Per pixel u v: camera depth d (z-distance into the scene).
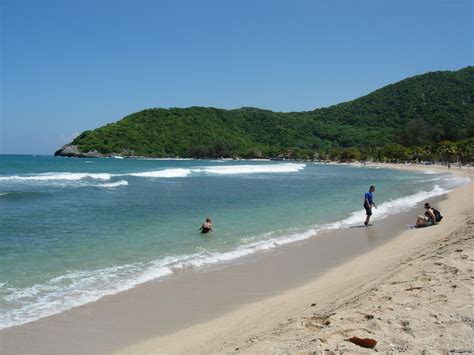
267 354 5.14
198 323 7.33
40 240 13.85
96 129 171.75
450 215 18.22
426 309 6.24
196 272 10.52
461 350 4.93
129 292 8.97
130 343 6.55
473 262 8.61
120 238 14.34
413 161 128.25
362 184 40.47
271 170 73.88
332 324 5.92
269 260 11.75
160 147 169.50
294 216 19.44
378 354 4.94
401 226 16.97
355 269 10.54
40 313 7.76
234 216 19.31
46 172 57.53
